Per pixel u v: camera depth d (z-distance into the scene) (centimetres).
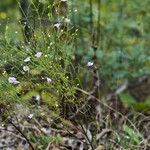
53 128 341
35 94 311
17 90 305
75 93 311
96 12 450
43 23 320
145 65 491
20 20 329
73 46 360
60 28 323
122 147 345
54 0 332
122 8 506
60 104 311
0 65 298
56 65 297
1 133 356
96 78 403
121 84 487
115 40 477
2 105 307
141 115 410
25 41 320
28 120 346
